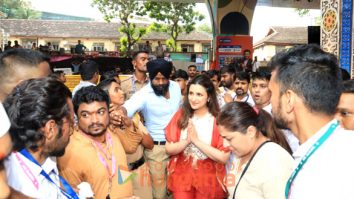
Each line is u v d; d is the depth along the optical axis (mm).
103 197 2938
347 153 1557
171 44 33250
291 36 40156
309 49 1741
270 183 2570
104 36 41000
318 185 1540
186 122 4059
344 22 7488
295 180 1636
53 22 42219
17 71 2482
